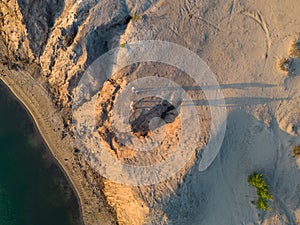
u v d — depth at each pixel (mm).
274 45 17000
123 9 16672
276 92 17094
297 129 17172
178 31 16484
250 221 17328
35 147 20156
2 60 20141
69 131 19594
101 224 19469
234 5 16797
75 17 17000
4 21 19609
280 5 16984
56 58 18344
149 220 16641
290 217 17438
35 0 18141
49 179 20062
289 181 17422
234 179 17266
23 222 20078
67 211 19891
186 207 16719
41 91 19875
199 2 16594
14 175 20281
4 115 20281
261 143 17219
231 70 16750
